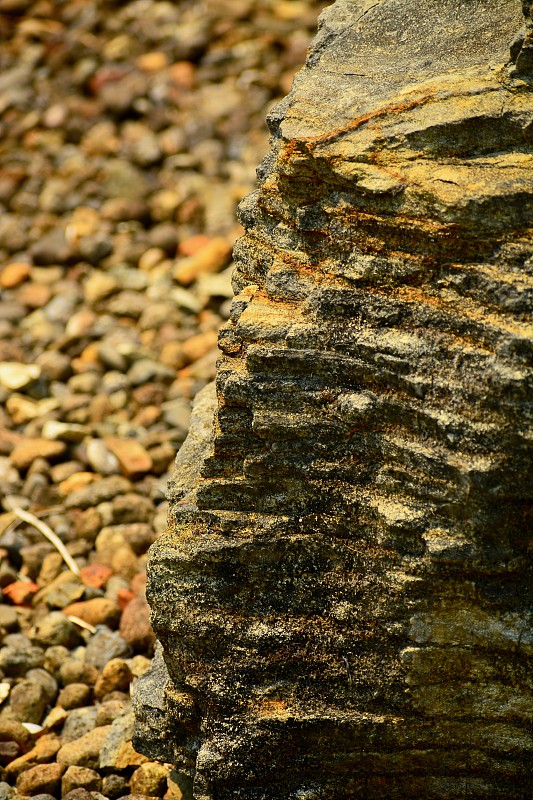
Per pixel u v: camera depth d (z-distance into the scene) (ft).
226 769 12.05
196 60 32.60
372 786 12.19
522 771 11.75
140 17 34.50
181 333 24.13
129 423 22.13
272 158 13.24
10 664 16.21
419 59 12.78
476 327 10.85
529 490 10.83
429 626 11.44
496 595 11.21
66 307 25.22
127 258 26.45
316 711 11.86
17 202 28.63
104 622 17.15
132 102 31.17
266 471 11.79
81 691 15.64
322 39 13.87
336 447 11.60
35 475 20.59
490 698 11.57
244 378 11.71
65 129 30.99
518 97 11.45
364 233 11.58
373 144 11.59
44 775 14.21
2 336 24.39
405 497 11.36
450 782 12.01
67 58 33.04
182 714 12.28
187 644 12.11
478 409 10.82
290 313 11.95
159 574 12.09
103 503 19.77
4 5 35.27
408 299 11.30
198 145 29.73
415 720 11.75
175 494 13.05
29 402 22.58
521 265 10.87
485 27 12.80
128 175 28.60
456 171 11.22
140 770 13.85
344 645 11.79
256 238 12.82
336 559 11.77
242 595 11.98
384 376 11.27
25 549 18.79
